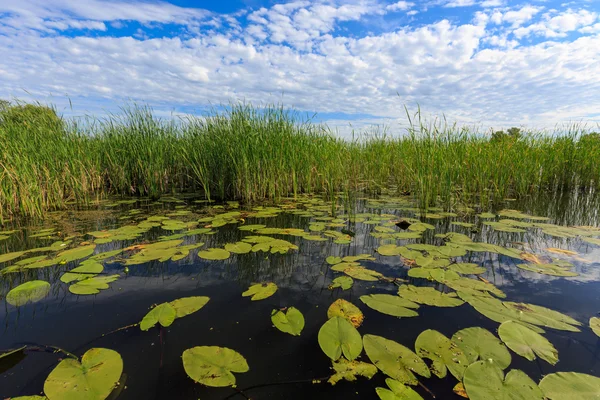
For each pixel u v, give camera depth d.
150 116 4.53
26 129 3.65
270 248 1.99
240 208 3.41
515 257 1.77
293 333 1.07
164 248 1.97
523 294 1.35
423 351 0.96
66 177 3.73
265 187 3.96
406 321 1.15
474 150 3.91
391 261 1.78
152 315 1.18
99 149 4.52
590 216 2.92
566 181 4.53
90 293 1.37
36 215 3.04
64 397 0.78
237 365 0.91
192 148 4.42
